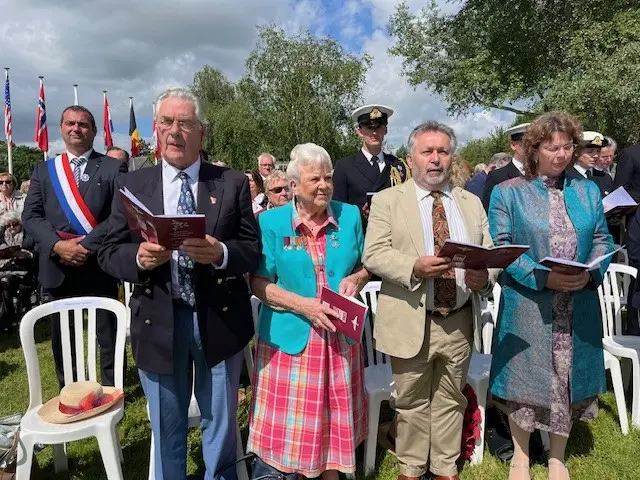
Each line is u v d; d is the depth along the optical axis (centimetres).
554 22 1488
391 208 269
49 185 371
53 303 302
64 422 263
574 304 261
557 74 1348
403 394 276
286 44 2845
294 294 251
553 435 280
